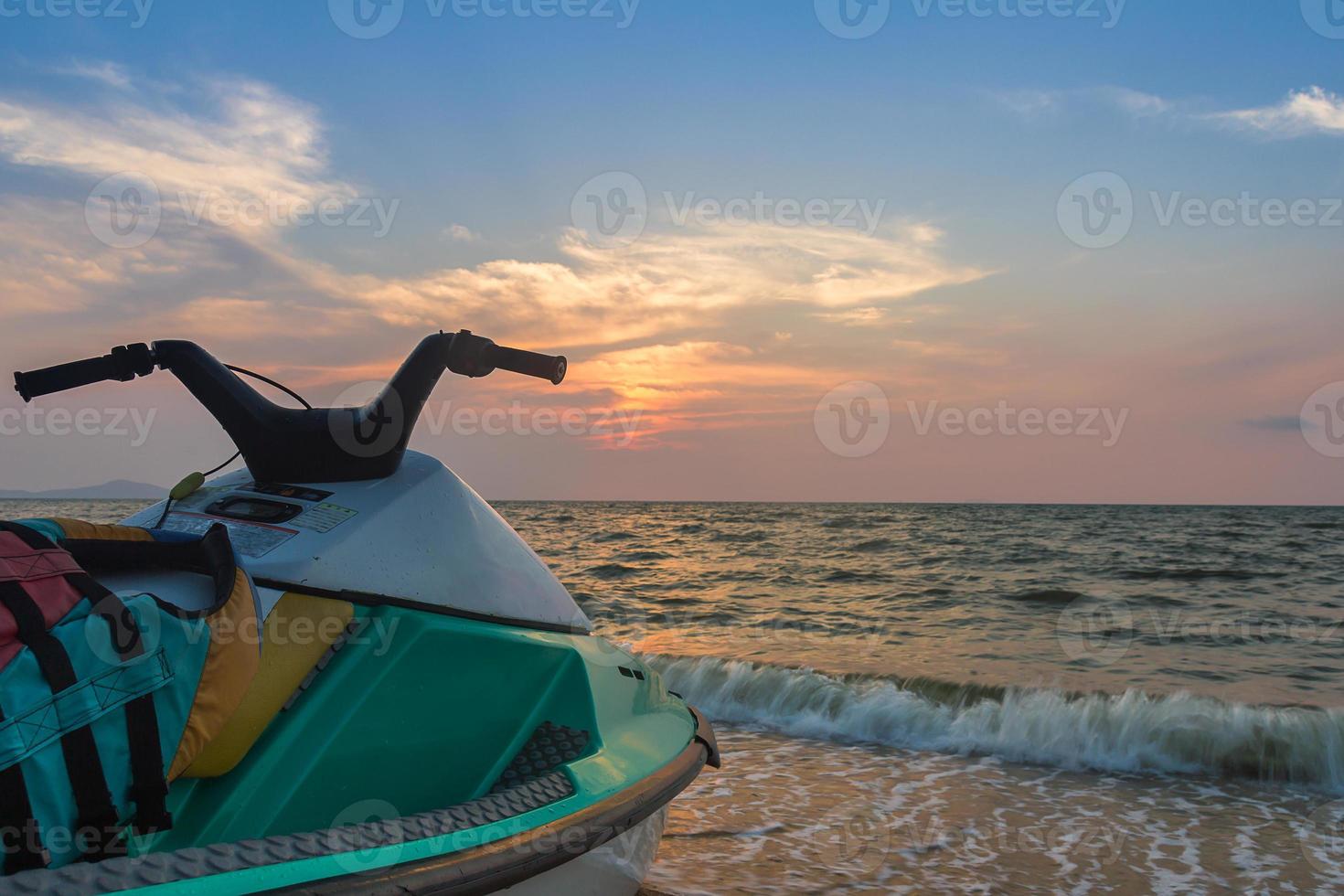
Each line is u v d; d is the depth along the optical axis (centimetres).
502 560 309
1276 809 513
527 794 243
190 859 177
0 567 185
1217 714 660
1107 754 613
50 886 160
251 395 301
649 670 352
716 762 338
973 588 1827
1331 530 3797
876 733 677
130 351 304
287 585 253
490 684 275
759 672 800
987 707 702
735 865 411
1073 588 1859
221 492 300
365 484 295
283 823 226
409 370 288
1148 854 437
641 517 5562
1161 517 5581
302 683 246
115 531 250
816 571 2164
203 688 207
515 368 292
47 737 175
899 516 5938
